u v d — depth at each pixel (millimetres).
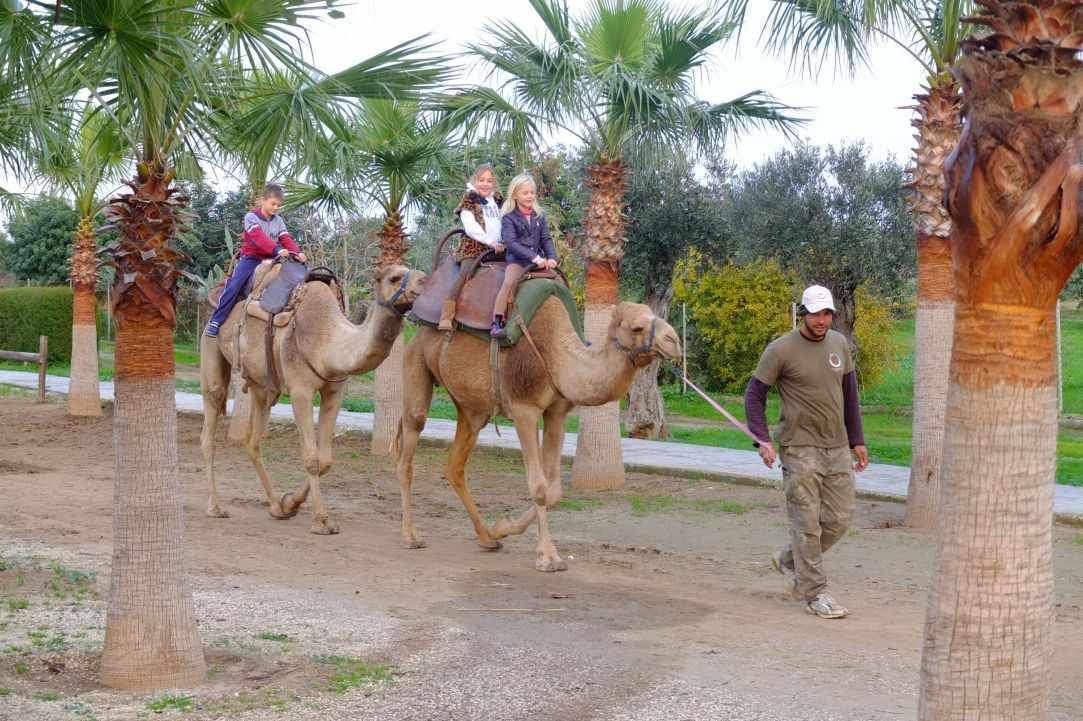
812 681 5410
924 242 10555
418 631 6328
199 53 5250
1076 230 3324
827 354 7039
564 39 11977
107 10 5082
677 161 12258
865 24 9781
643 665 5652
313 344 9539
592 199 13102
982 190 3398
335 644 6027
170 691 5219
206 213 36000
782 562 7531
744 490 13000
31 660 5621
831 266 23328
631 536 10320
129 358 5332
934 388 10539
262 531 9820
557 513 11609
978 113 3414
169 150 5555
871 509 11914
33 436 17984
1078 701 5176
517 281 8359
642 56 12109
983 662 3445
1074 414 24938
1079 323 39719
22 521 9742
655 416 19734
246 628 6352
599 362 7824
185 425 19750
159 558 5324
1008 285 3393
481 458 15992
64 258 45344
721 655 5910
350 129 6574
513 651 5906
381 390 16281
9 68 5305
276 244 10492
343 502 12016
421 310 9016
